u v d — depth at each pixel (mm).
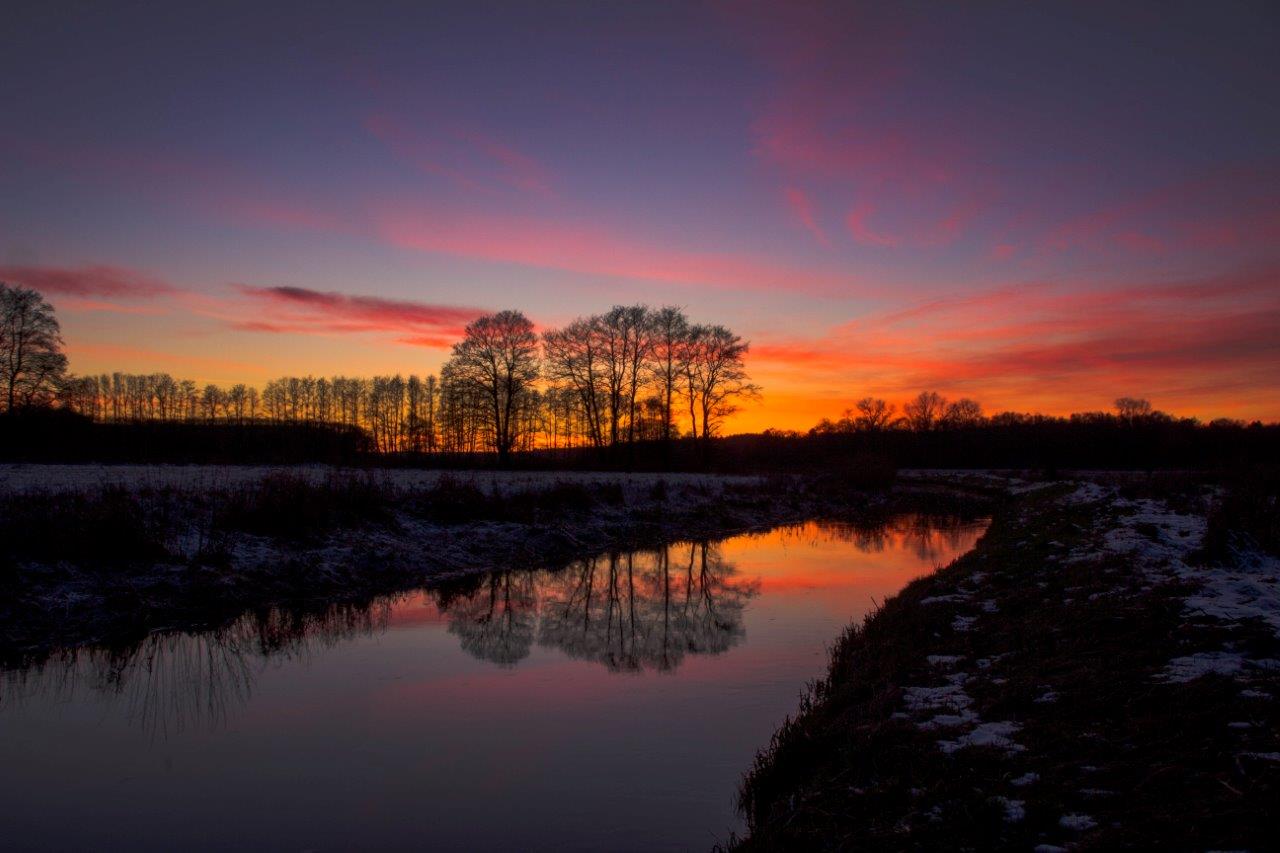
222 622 13945
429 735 8633
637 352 61562
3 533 13703
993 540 20953
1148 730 5930
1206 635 7984
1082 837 4605
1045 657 8375
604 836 6379
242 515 17938
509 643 12859
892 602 13469
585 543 24750
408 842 6305
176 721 9117
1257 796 4617
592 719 9117
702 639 13070
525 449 70938
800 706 9070
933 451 106688
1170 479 28266
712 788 7254
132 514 15781
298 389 104125
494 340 56969
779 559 22781
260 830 6508
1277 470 26453
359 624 14195
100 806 6953
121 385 99375
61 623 12422
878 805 5602
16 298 47125
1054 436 104500
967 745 6234
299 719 9195
